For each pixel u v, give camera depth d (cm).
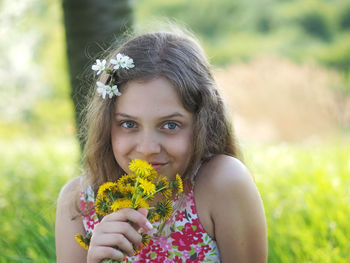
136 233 170
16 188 444
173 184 174
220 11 2042
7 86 1302
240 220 193
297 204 354
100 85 183
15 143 852
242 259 197
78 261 212
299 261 279
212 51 1912
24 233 310
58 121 1446
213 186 195
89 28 360
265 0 2045
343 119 1196
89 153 205
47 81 1377
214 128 204
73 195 216
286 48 1898
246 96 1218
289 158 528
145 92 179
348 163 468
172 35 201
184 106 183
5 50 1013
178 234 201
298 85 1216
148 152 179
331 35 1981
